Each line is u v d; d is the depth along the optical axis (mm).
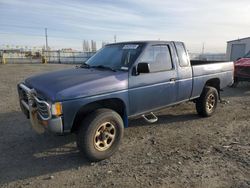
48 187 3129
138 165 3678
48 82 3738
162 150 4203
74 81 3684
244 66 10023
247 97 8812
